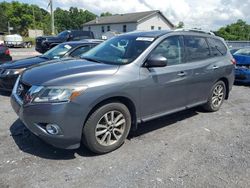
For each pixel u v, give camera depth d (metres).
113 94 3.81
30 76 3.94
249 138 4.76
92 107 3.65
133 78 4.05
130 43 4.64
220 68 5.84
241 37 62.53
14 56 19.50
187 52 5.09
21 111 3.72
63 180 3.29
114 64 4.18
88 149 3.98
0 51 9.55
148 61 4.25
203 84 5.49
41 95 3.53
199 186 3.26
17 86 4.17
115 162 3.75
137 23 47.62
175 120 5.54
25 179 3.28
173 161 3.83
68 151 4.00
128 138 4.54
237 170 3.64
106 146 3.95
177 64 4.83
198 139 4.62
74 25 96.19
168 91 4.65
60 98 3.47
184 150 4.18
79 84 3.56
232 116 5.97
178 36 5.00
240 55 9.56
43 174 3.40
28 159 3.74
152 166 3.67
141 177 3.41
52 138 3.56
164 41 4.67
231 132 5.02
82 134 3.75
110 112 3.93
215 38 6.04
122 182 3.29
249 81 9.27
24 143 4.20
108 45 4.93
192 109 6.29
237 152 4.18
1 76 6.85
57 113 3.45
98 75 3.78
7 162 3.63
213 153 4.12
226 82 6.30
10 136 4.43
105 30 54.78
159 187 3.21
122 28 50.69
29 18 87.69
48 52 8.10
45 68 4.14
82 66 4.04
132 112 4.27
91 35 20.58
